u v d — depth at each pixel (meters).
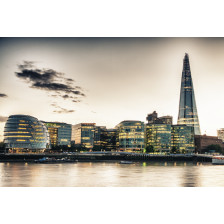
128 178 82.12
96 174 94.00
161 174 95.19
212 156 178.50
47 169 113.56
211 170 113.94
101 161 191.25
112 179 79.44
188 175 92.12
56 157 195.62
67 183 70.75
